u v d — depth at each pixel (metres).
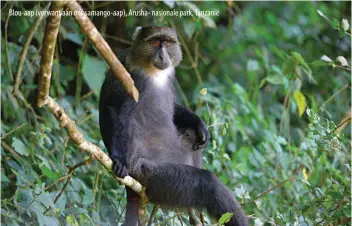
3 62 14.42
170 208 11.12
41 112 14.41
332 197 10.46
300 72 14.49
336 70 18.66
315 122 10.75
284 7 20.41
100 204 12.04
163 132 11.72
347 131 14.81
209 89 16.98
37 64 14.83
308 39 19.97
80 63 15.43
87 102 15.18
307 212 10.30
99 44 6.79
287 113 14.94
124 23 17.94
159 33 11.73
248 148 14.55
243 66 19.55
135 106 11.37
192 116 12.03
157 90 11.76
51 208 9.98
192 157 12.14
